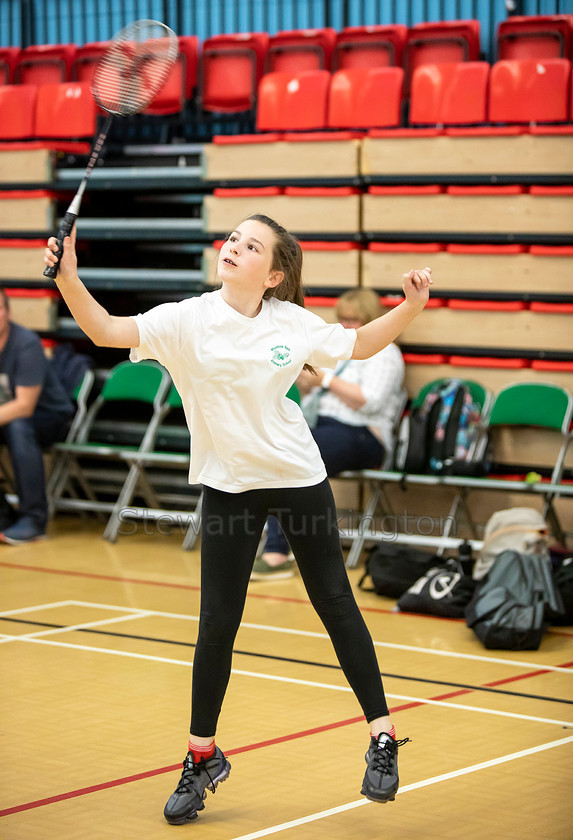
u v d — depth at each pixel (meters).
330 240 10.07
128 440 11.06
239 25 12.48
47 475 11.13
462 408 9.18
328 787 4.48
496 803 4.31
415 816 4.18
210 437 4.13
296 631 7.08
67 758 4.80
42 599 7.88
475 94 9.80
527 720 5.39
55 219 11.26
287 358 4.03
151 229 10.81
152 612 7.53
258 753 4.88
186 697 5.71
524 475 9.52
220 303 4.07
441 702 5.66
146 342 3.93
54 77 12.47
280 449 4.06
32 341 9.85
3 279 11.33
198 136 12.42
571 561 7.64
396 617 7.53
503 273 9.58
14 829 4.03
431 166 9.73
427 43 10.98
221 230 10.48
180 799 4.07
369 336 4.16
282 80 10.51
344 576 4.17
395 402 9.36
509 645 6.70
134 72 4.54
